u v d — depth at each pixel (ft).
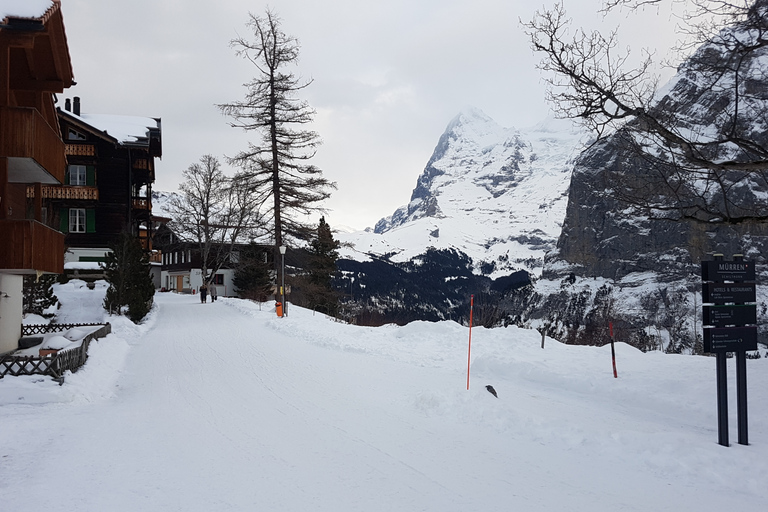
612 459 22.53
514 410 28.89
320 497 17.84
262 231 139.85
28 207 66.44
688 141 31.89
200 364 47.34
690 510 17.26
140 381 40.19
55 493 17.97
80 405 31.83
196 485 18.83
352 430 26.27
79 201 133.18
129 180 142.20
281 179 110.32
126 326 74.28
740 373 24.64
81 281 123.65
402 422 28.04
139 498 17.61
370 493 18.26
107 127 141.90
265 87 110.11
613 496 18.39
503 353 50.16
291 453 22.54
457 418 29.04
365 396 34.24
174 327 82.99
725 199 34.09
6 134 43.55
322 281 168.45
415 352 53.52
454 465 21.35
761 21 28.84
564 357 46.24
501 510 17.01
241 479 19.47
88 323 79.41
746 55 29.86
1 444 23.59
